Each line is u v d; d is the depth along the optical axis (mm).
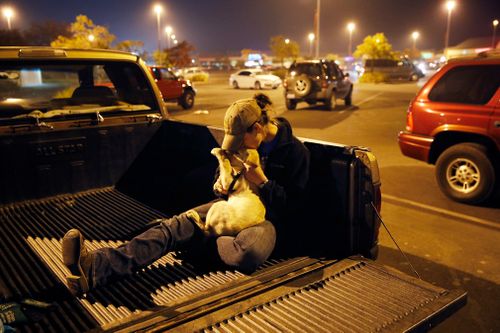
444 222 5824
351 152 2818
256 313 2227
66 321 2301
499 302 3922
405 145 7086
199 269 2865
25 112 4188
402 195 6969
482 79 6289
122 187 4617
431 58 84312
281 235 3197
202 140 4176
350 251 2898
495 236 5367
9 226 3604
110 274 2580
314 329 2074
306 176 2906
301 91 17469
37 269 2881
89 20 40656
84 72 4605
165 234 2799
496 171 6277
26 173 4055
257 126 2787
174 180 4602
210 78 53812
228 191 2900
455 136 6637
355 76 51062
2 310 2322
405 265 4621
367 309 2246
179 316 2236
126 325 2193
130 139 4594
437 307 2258
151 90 4727
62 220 3730
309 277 2611
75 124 4273
